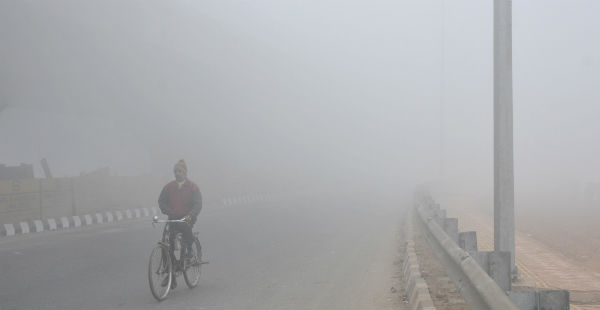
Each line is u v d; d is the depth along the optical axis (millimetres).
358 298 8336
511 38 9047
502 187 8930
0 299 8219
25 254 13109
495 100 9086
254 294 8617
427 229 9555
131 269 10898
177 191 8508
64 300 8141
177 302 8047
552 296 4281
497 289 4027
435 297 7883
